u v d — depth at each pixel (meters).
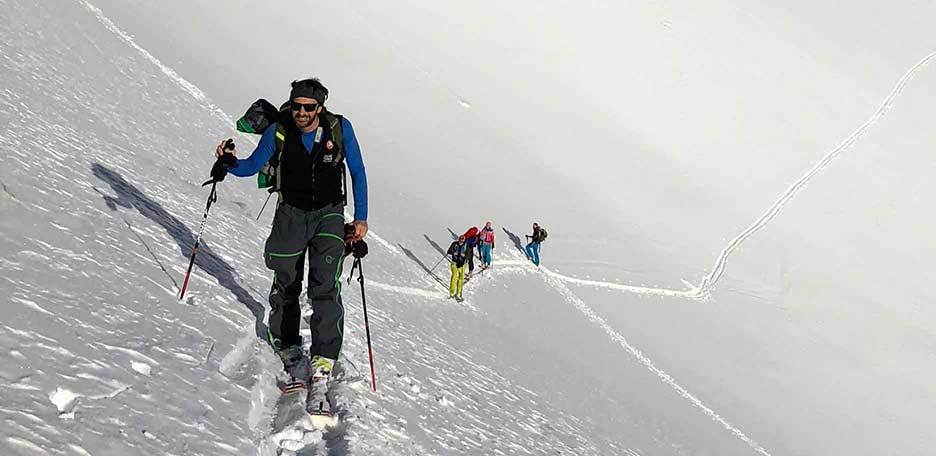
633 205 37.81
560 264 28.62
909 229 44.66
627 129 45.25
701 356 25.20
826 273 37.81
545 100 44.22
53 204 5.52
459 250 17.20
